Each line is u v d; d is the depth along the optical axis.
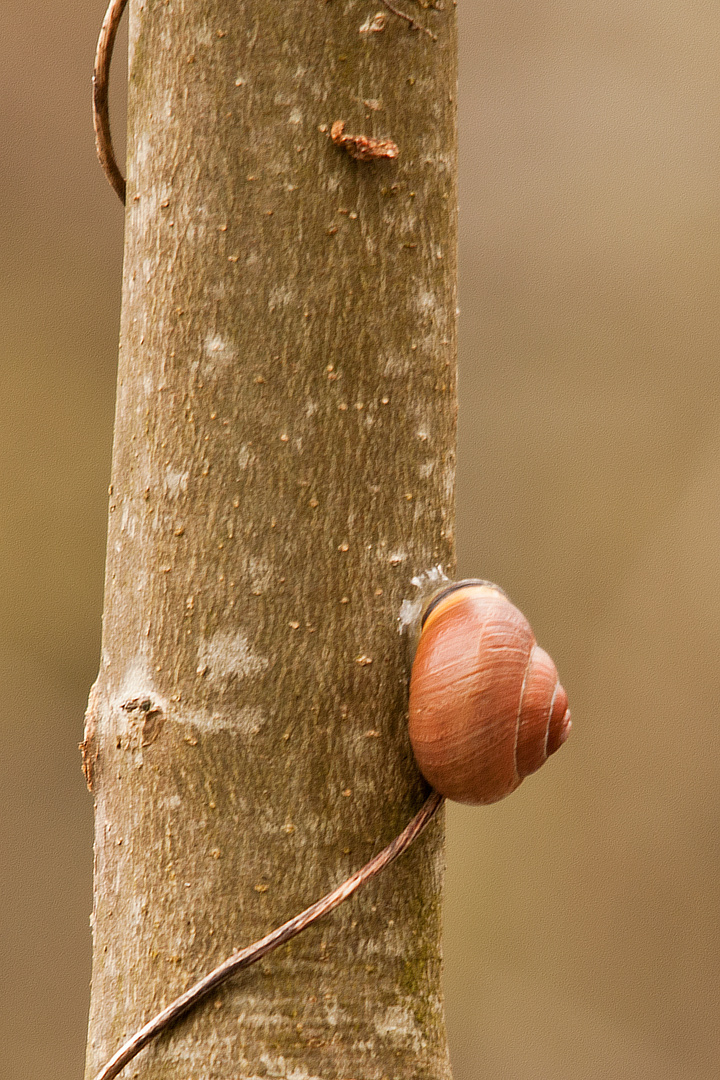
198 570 0.42
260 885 0.42
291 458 0.42
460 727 0.42
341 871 0.42
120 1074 0.42
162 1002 0.42
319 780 0.42
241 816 0.42
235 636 0.42
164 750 0.42
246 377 0.42
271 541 0.42
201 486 0.42
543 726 0.42
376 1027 0.42
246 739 0.42
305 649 0.42
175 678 0.42
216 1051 0.42
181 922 0.42
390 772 0.42
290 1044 0.42
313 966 0.42
